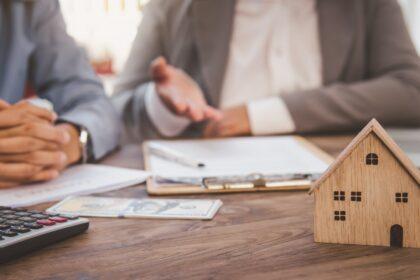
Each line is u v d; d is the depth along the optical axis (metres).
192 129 1.50
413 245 0.54
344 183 0.54
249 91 1.67
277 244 0.55
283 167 0.90
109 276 0.47
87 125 1.04
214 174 0.86
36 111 0.91
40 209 0.70
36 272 0.48
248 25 1.67
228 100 1.66
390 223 0.54
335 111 1.42
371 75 1.70
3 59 1.34
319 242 0.55
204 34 1.62
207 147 1.13
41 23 1.40
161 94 1.39
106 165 1.00
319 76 1.67
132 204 0.70
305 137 1.32
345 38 1.65
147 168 0.93
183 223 0.63
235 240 0.56
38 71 1.40
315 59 1.67
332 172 0.54
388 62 1.63
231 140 1.22
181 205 0.70
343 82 1.68
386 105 1.46
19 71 1.35
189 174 0.86
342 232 0.55
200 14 1.62
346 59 1.66
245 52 1.67
